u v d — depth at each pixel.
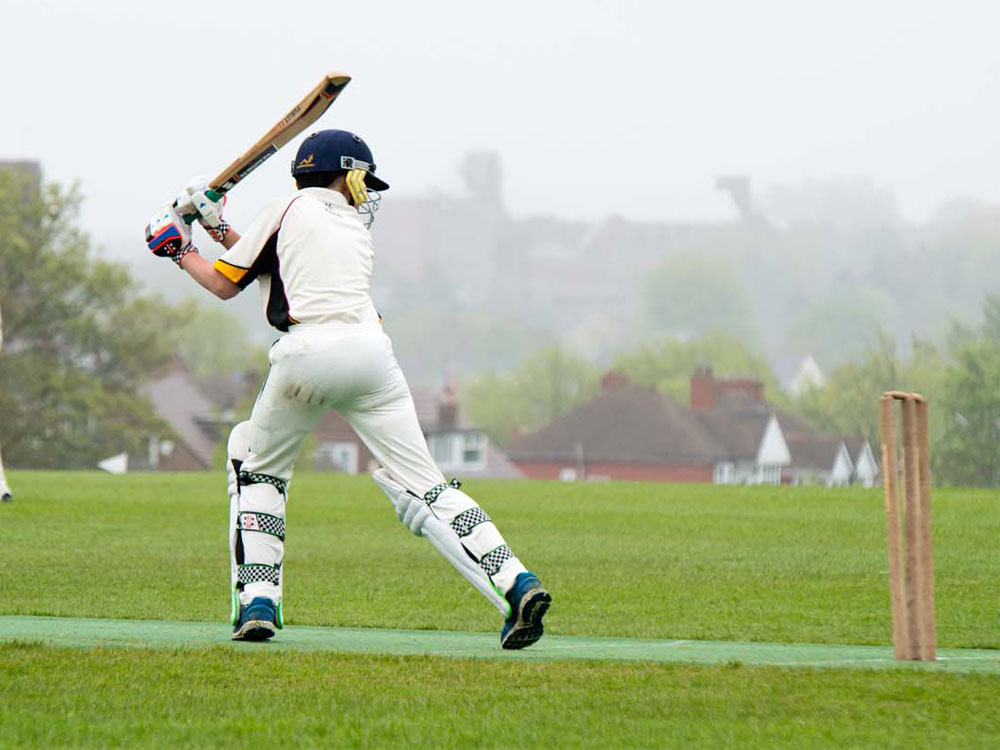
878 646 29.31
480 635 30.73
